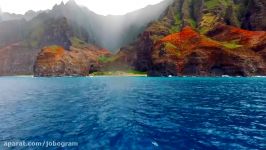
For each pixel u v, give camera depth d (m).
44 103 35.09
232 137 16.64
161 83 78.38
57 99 40.00
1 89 67.56
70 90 58.91
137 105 31.59
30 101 37.94
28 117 24.27
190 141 15.68
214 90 51.66
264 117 23.34
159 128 18.98
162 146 14.66
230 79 98.31
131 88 61.19
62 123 21.12
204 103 33.03
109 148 14.22
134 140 15.73
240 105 31.03
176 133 17.55
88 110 28.05
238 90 51.06
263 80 88.75
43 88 68.38
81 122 21.39
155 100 36.56
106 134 17.19
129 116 24.00
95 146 14.62
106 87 66.75
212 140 15.95
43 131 18.44
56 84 87.44
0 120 22.89
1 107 31.78
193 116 23.91
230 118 22.89
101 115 24.72
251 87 58.31
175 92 48.56
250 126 19.78
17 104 34.62
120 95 44.56
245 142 15.56
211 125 20.08
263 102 33.59
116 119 22.52
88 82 97.75
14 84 96.00
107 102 34.97
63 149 14.23
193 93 46.19
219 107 29.50
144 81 93.25
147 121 21.59
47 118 23.58
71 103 34.41
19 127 19.94
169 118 22.95
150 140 15.77
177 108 28.94
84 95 45.75
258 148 14.49
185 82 81.69
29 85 85.88
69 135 17.14
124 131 17.97
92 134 17.27
